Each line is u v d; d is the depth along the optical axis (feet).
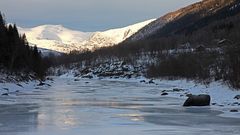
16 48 286.05
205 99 128.67
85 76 607.78
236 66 182.80
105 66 611.47
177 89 215.10
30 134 76.28
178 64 343.46
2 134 76.07
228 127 85.56
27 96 172.24
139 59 576.20
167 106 130.52
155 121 94.73
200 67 267.18
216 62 255.70
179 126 87.15
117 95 186.19
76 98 165.58
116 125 88.33
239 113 108.68
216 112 111.55
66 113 110.22
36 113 109.91
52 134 76.33
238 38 351.67
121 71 555.28
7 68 266.98
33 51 371.97
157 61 515.50
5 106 127.95
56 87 266.77
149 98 165.48
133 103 142.31
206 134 76.69
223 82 191.01
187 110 117.50
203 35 606.14
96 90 232.12
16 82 242.37
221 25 618.44
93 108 124.26
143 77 476.54
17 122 92.12
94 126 86.58
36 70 350.84
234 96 149.79
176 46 611.88
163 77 370.94
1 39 273.13
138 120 96.58
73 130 81.15
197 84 231.30
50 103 140.26
